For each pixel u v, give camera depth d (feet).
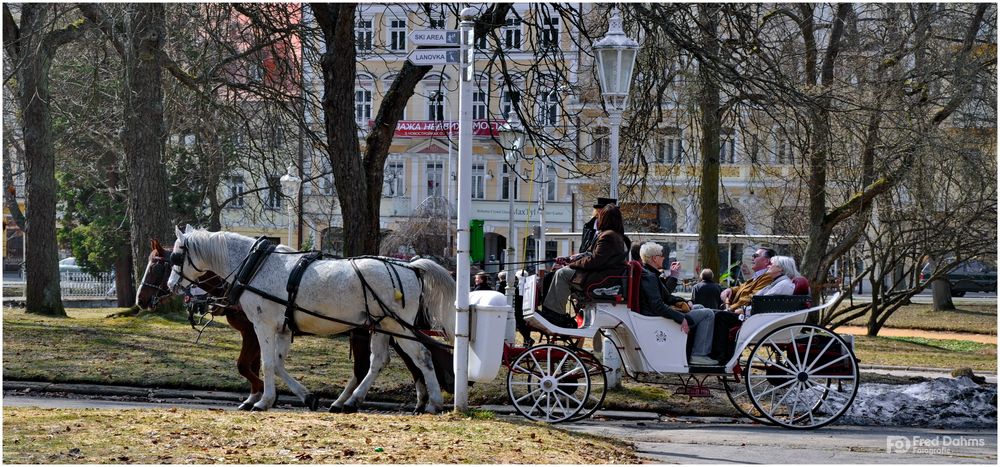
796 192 91.71
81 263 146.61
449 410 43.98
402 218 199.21
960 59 75.66
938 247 85.10
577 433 36.99
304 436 32.27
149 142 83.35
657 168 86.79
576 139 88.17
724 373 43.14
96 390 50.75
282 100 76.38
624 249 43.01
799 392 43.14
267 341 42.09
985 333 114.01
